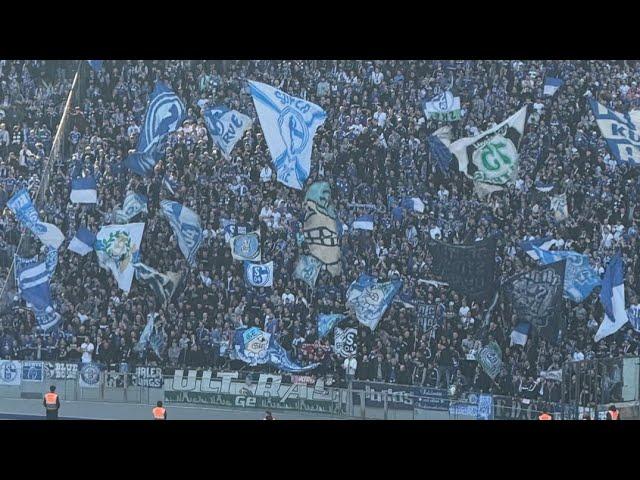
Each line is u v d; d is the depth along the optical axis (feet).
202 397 498.69
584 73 603.26
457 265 554.05
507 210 574.15
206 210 563.89
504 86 601.21
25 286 538.88
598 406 475.31
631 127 594.24
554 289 548.31
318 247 561.02
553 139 588.09
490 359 532.73
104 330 530.27
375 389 495.00
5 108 590.55
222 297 545.85
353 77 602.44
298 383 498.69
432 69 603.26
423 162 581.94
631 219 575.38
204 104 592.60
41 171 573.33
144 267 549.95
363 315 544.21
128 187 568.41
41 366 501.56
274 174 576.61
